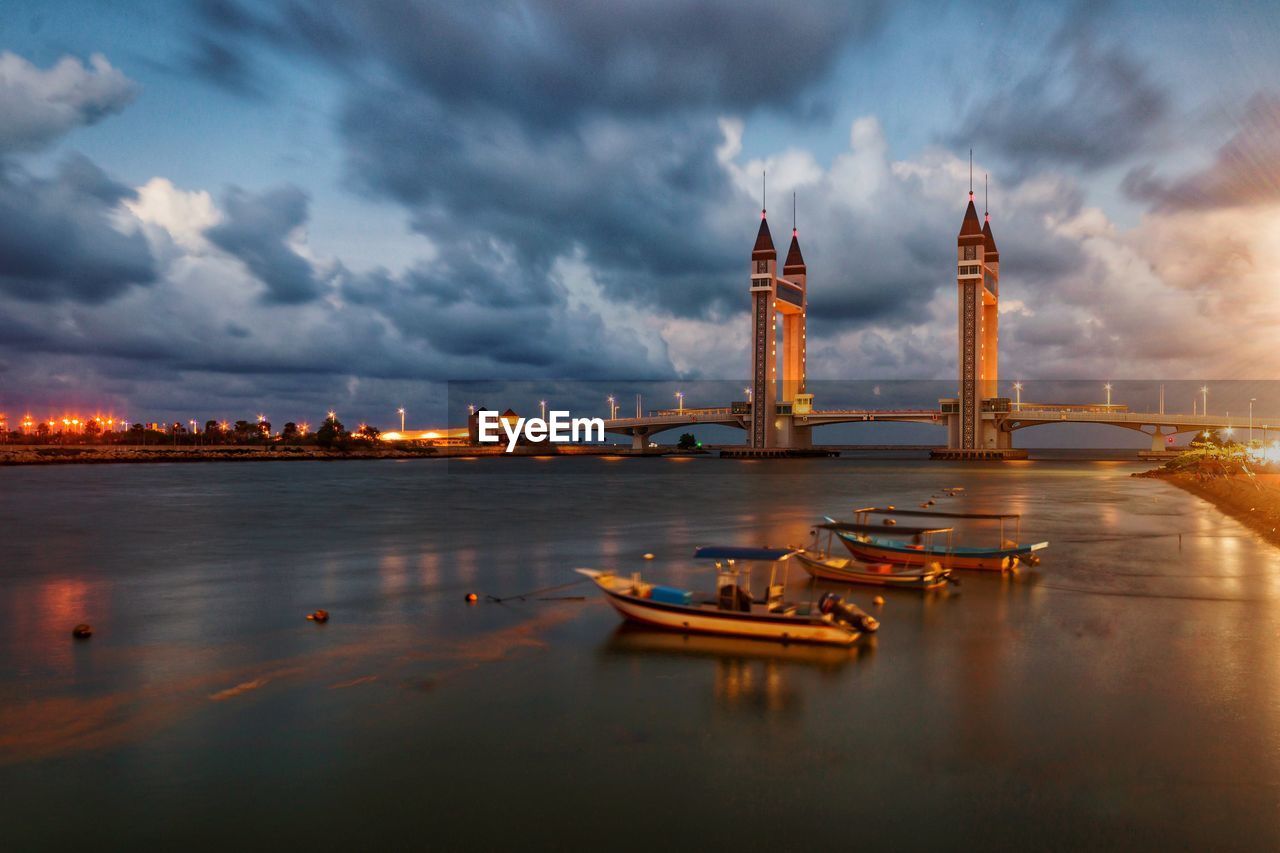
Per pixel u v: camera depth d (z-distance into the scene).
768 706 21.44
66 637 28.62
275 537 56.53
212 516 71.44
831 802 16.52
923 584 34.91
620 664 24.94
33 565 44.19
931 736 19.55
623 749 18.94
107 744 19.36
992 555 39.12
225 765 18.23
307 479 134.00
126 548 50.81
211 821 15.97
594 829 15.60
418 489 111.12
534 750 18.91
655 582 38.69
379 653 26.44
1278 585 36.44
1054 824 15.68
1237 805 16.34
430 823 15.86
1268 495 71.25
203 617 31.55
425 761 18.41
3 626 30.16
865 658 25.36
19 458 177.12
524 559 45.88
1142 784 17.17
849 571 36.16
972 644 26.88
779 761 18.28
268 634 28.89
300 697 22.39
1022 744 19.08
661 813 16.16
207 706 21.77
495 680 23.62
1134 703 21.62
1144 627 29.06
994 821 15.81
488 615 31.44
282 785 17.33
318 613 30.98
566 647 26.78
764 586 35.94
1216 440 185.88
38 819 16.03
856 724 20.27
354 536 57.06
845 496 99.12
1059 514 69.25
